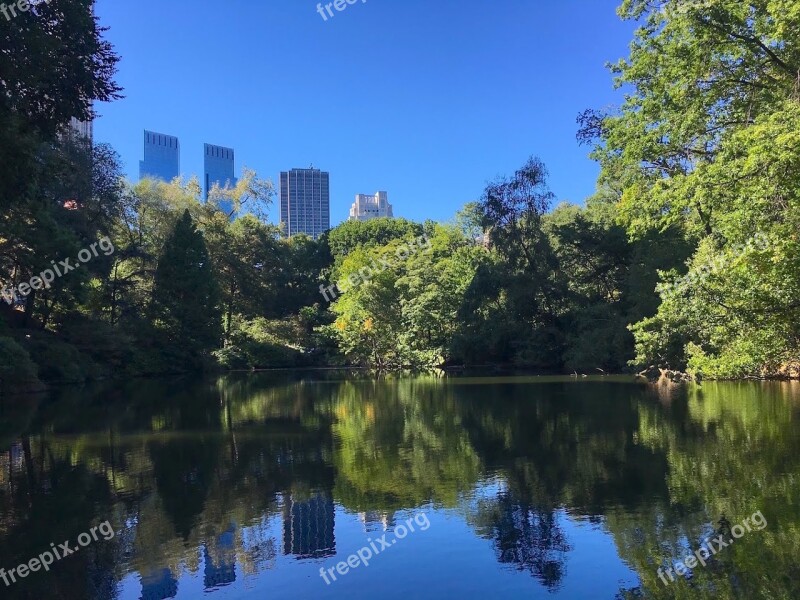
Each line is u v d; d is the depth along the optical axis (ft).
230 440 49.26
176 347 142.00
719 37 45.37
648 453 40.22
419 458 41.14
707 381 87.86
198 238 146.30
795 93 40.16
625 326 113.09
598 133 102.53
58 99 39.73
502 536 25.77
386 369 161.07
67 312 113.19
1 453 44.55
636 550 23.71
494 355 147.95
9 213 84.12
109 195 122.52
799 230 35.04
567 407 65.57
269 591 20.86
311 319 191.72
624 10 53.93
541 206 141.90
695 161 55.47
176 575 22.36
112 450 45.34
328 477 36.29
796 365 68.85
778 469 34.27
